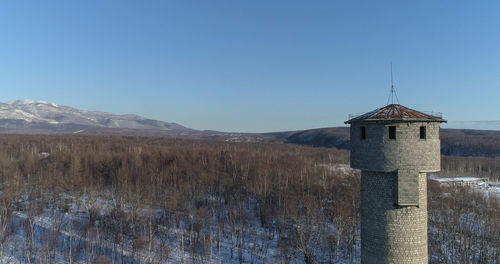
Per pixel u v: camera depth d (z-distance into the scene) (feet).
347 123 86.74
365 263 83.15
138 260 167.43
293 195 236.43
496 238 187.01
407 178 76.54
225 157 340.59
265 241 198.29
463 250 180.45
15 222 202.59
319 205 222.28
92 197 221.87
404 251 77.66
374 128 78.95
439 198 247.09
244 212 225.97
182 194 239.91
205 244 183.11
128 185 250.37
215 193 272.92
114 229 194.70
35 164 298.15
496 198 254.88
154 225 203.72
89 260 162.91
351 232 191.31
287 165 323.16
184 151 368.89
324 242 187.73
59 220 208.54
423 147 77.30
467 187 284.20
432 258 176.35
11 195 225.97
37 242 180.75
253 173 289.53
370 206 81.76
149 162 320.70
